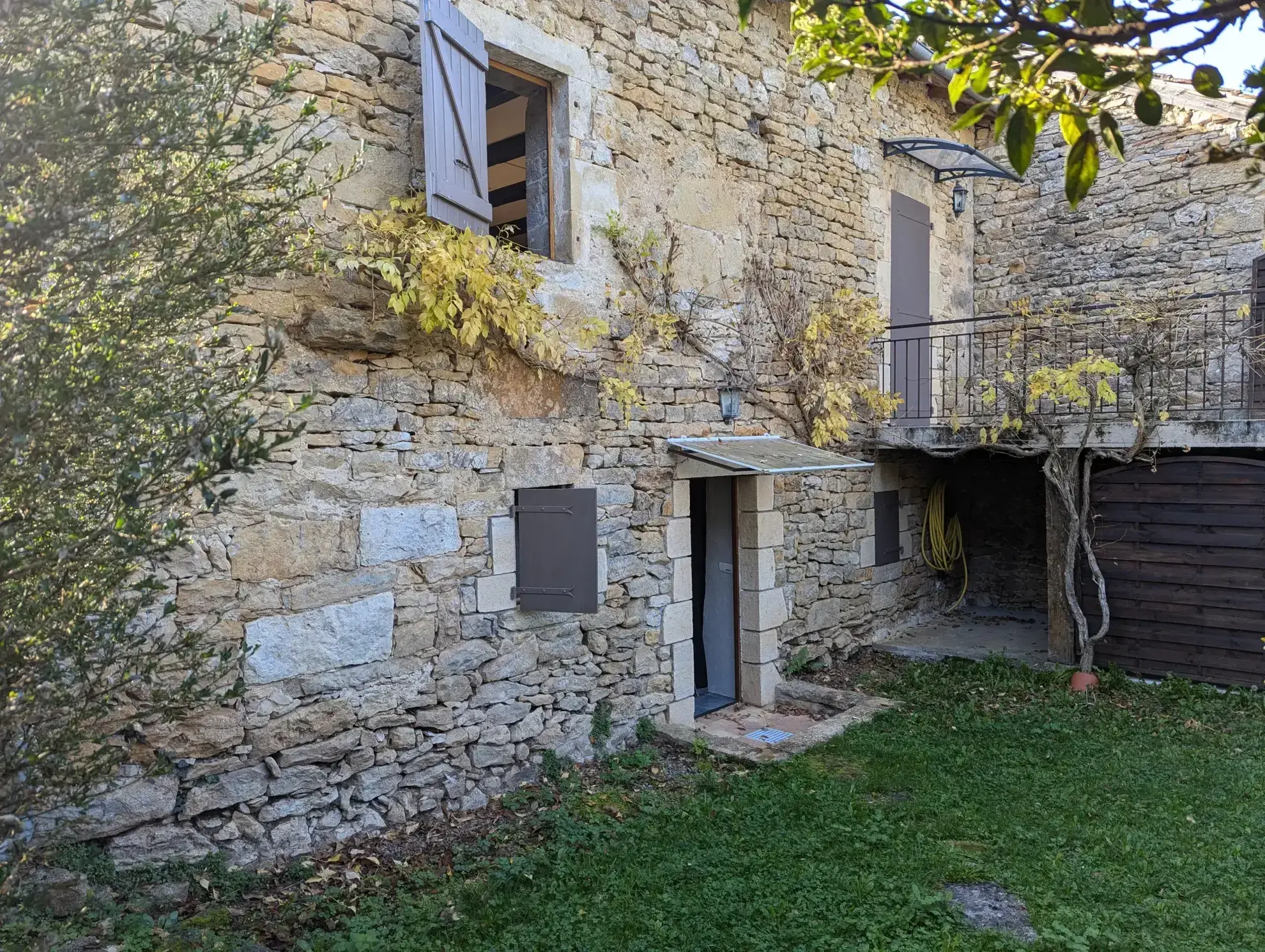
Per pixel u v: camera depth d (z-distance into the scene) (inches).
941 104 335.6
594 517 179.5
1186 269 314.2
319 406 152.5
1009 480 355.6
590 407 200.8
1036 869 144.7
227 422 69.8
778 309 255.9
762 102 253.0
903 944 122.8
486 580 179.5
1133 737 209.0
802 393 261.9
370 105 162.4
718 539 256.7
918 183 329.7
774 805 171.2
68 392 65.8
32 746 75.5
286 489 147.9
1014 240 359.3
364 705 159.5
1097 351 273.0
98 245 72.1
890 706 236.1
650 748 208.1
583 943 125.0
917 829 160.7
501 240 185.3
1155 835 156.8
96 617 81.9
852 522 289.9
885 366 305.6
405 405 165.5
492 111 254.1
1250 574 235.8
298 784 150.9
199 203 87.0
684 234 227.9
